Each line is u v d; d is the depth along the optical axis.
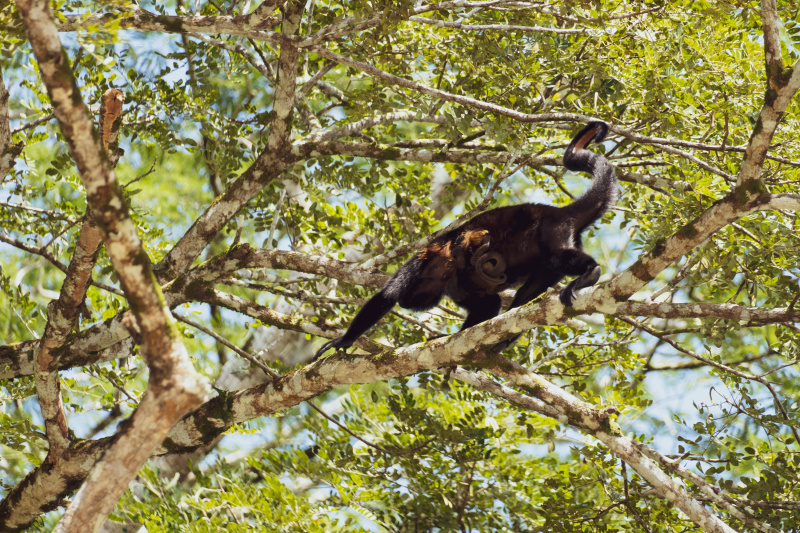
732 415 10.70
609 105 11.27
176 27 8.73
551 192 14.67
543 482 12.68
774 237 9.83
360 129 11.77
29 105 12.25
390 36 10.31
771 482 9.77
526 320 8.16
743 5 8.02
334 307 13.49
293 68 9.71
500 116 10.16
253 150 13.20
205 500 10.84
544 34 10.35
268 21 9.07
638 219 11.59
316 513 11.56
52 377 9.61
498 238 10.09
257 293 20.73
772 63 6.48
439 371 10.76
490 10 11.76
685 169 9.70
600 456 11.37
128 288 5.09
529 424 11.18
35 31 4.52
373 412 13.59
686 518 11.42
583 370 13.73
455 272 10.20
